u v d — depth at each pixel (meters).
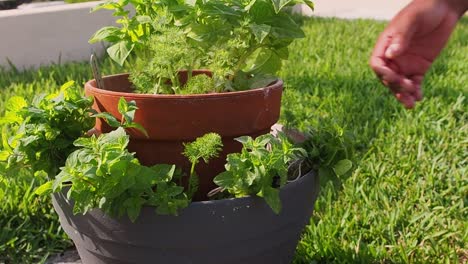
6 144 1.66
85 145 1.49
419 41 1.23
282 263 1.74
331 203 2.48
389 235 2.23
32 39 4.69
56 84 4.07
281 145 1.58
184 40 1.71
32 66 4.57
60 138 1.67
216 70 1.72
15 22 4.58
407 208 2.43
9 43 4.57
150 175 1.47
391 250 2.13
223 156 1.68
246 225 1.54
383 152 2.95
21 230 2.28
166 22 1.74
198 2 1.74
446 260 2.06
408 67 1.24
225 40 1.78
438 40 1.23
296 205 1.63
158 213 1.47
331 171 1.74
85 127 1.72
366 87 3.98
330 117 3.31
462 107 3.58
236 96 1.62
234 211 1.52
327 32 6.02
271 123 1.75
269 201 1.50
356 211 2.42
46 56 4.80
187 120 1.60
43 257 2.18
